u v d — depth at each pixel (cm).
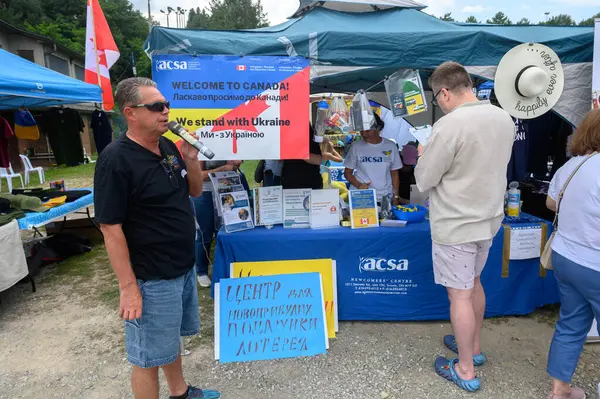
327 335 267
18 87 401
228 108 249
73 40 3741
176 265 172
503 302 294
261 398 222
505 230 284
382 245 282
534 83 251
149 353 172
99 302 354
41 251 442
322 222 290
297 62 251
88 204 501
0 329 309
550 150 391
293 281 276
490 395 219
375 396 221
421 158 211
